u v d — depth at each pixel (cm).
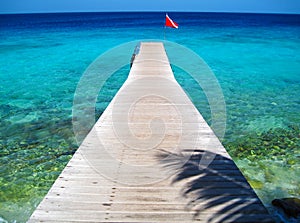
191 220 271
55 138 653
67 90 1073
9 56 1858
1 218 392
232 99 941
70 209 286
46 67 1516
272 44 2327
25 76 1322
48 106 885
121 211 284
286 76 1295
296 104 892
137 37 2809
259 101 921
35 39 2808
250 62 1630
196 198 303
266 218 274
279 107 862
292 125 720
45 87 1120
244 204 293
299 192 450
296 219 373
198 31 3478
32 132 685
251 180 483
